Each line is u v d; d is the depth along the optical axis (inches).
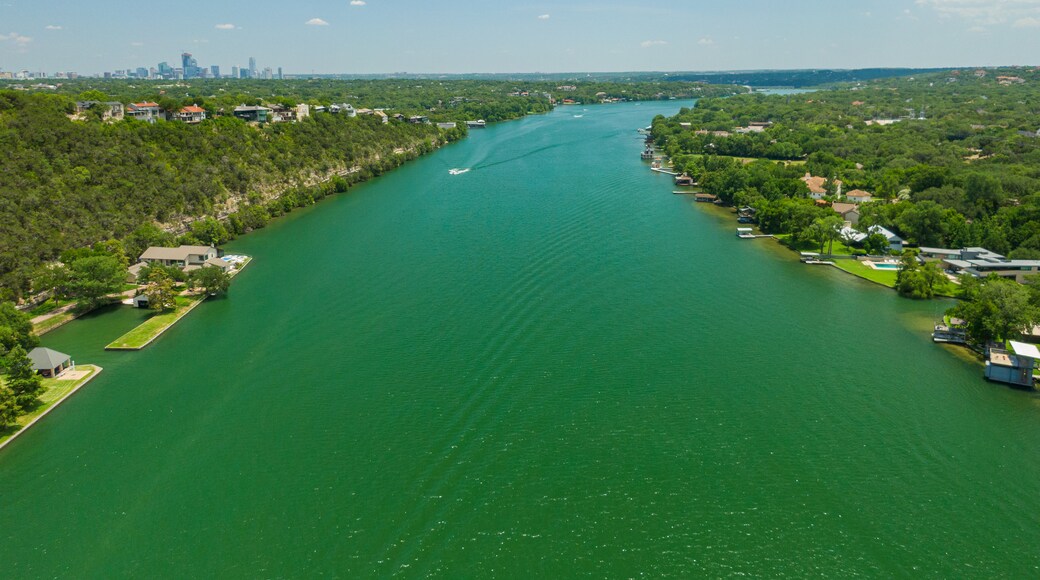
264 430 3538.4
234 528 2832.2
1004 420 3644.2
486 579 2551.7
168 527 2849.4
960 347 4581.7
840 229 6865.2
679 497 3004.4
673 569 2610.7
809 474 3164.4
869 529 2822.3
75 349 4640.8
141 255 6348.4
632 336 4643.2
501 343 4500.5
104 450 3412.9
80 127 7539.4
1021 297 4461.1
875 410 3730.3
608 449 3341.5
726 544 2738.7
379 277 5925.2
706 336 4680.1
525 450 3321.9
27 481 3179.1
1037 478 3144.7
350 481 3105.3
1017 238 6609.3
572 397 3806.6
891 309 5305.1
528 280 5772.6
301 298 5472.4
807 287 5831.7
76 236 6008.9
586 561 2645.2
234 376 4143.7
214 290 5590.6
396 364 4217.5
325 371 4156.0
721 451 3334.2
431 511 2908.5
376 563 2632.9
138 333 4835.1
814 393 3897.6
